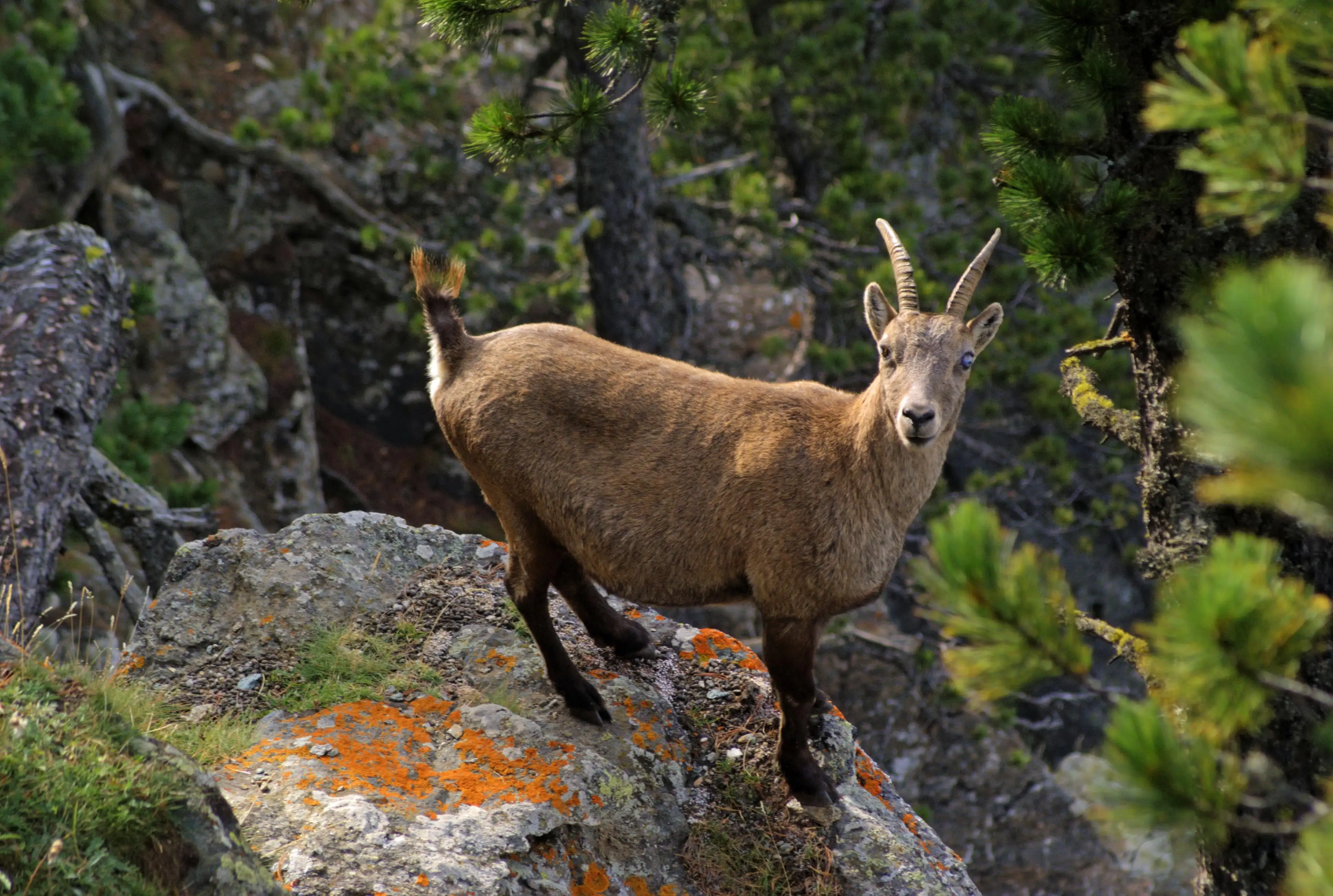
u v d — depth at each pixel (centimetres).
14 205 2786
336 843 956
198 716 1155
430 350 1231
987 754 3222
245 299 3353
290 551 1355
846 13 3058
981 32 3184
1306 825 556
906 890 1101
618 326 2928
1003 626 632
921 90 3064
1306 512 442
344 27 3875
